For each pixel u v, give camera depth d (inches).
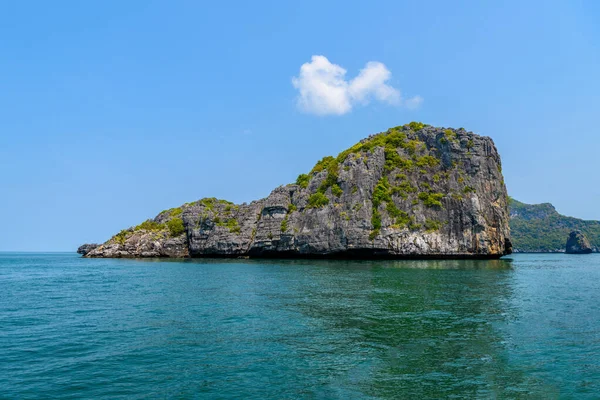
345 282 1824.6
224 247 4099.4
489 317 1083.3
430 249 3329.2
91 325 1027.9
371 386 625.0
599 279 2114.9
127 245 4827.8
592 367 704.4
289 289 1625.2
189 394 601.0
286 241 3715.6
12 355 783.1
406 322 1026.7
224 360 745.6
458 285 1708.9
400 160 3703.3
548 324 1004.6
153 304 1330.0
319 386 626.2
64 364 731.4
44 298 1494.8
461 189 3484.3
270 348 814.5
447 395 593.0
